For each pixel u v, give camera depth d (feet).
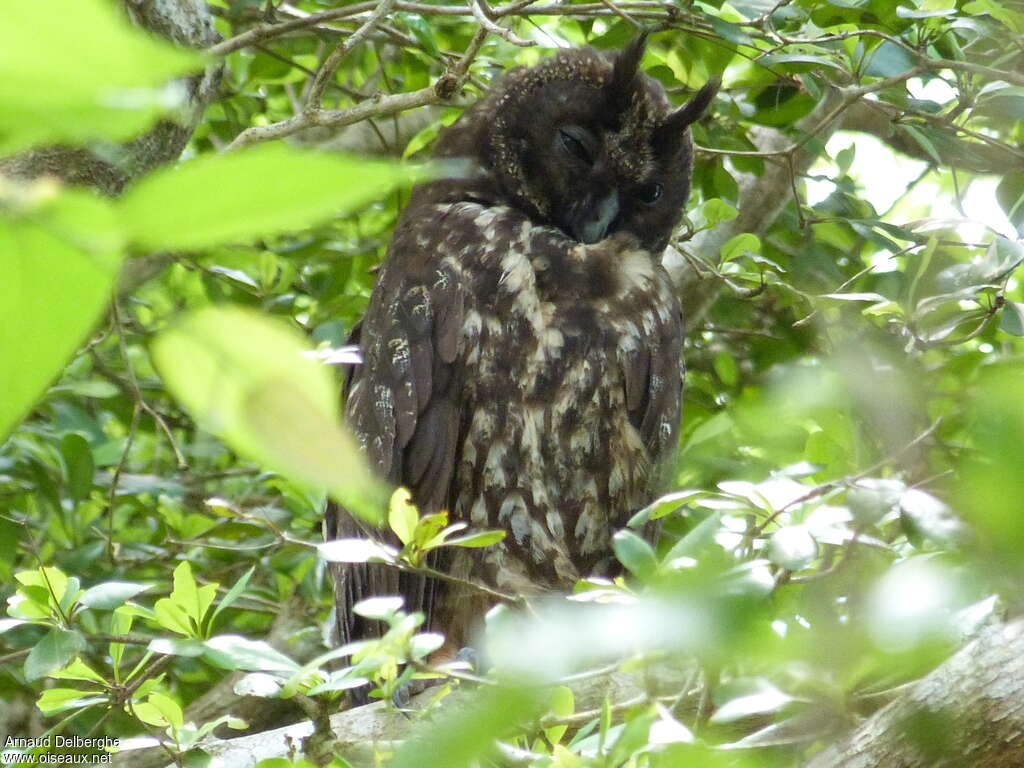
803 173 30.99
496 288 28.50
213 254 32.96
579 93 31.01
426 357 28.09
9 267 4.93
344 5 34.88
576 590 15.10
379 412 28.02
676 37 33.01
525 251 29.01
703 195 33.99
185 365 5.29
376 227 38.93
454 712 6.64
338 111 22.93
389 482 27.66
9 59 4.34
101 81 4.43
